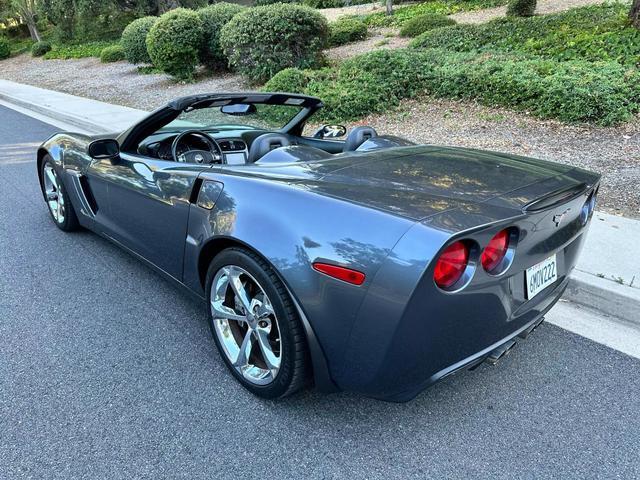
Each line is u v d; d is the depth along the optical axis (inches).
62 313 119.5
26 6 1178.6
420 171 86.4
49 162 161.9
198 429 82.4
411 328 65.4
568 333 111.1
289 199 78.2
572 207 83.4
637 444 79.1
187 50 513.3
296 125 137.4
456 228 63.6
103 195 131.6
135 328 113.0
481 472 73.8
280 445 79.0
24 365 99.5
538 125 279.3
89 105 470.3
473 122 299.3
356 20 650.2
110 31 1069.8
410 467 74.7
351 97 335.9
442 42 460.1
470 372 97.8
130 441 79.8
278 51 433.7
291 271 73.4
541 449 78.2
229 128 127.7
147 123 115.3
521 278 78.1
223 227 84.8
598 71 295.0
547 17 452.8
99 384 93.7
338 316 70.0
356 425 83.4
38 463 75.4
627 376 96.2
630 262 132.6
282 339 78.5
